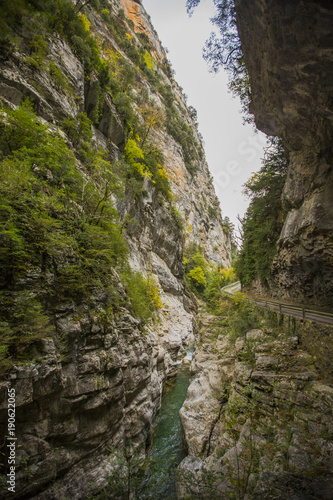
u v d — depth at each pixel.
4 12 13.12
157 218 35.06
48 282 7.96
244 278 29.11
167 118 72.38
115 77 35.00
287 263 15.53
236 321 16.34
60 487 6.85
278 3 7.00
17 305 6.65
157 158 38.38
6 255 7.12
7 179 7.47
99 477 7.58
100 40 43.34
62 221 9.23
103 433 8.55
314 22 6.75
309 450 5.84
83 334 8.52
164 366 18.45
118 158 25.97
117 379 9.38
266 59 9.34
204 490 5.89
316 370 8.46
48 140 10.20
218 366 14.35
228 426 8.90
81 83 19.55
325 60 7.57
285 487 4.91
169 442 12.43
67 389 7.39
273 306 15.70
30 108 10.67
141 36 82.12
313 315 10.91
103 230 11.92
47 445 6.77
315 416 6.82
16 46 13.30
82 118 18.53
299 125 11.77
